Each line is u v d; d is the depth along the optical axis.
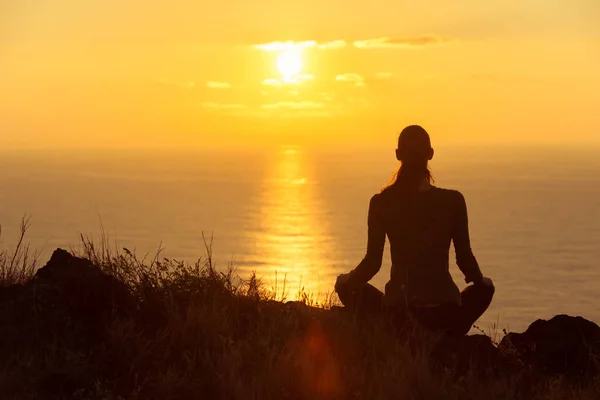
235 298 5.08
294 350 4.38
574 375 4.54
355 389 4.10
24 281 5.36
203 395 3.94
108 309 4.61
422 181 5.04
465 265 4.99
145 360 4.22
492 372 4.32
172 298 4.83
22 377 3.90
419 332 4.70
